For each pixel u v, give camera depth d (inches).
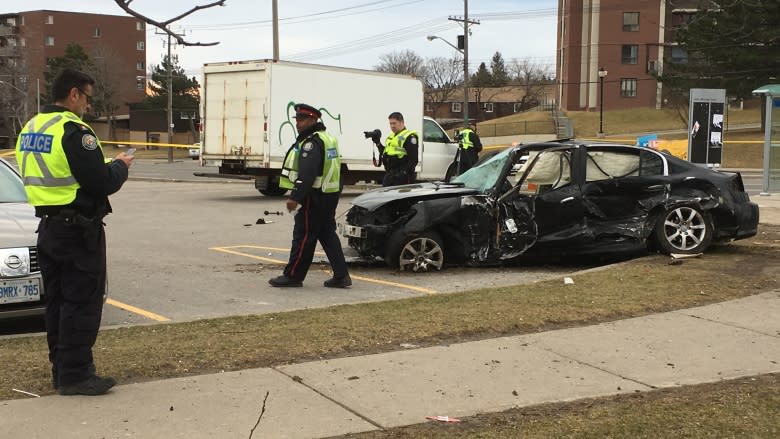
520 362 207.6
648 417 166.7
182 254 400.8
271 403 174.7
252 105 691.4
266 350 213.9
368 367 201.8
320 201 301.6
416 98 770.8
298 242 307.4
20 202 280.5
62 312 173.8
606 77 2566.4
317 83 706.8
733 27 1427.2
